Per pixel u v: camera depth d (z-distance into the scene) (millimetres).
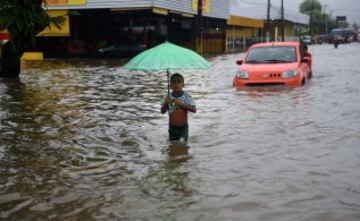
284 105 11430
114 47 37969
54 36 38938
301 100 12141
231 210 5023
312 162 6625
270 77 14766
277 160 6781
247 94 13453
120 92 14578
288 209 4996
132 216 4961
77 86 16391
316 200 5211
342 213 4844
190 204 5223
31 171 6590
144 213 5023
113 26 40625
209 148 7574
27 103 12555
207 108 11242
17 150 7707
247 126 9148
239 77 15070
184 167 6582
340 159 6727
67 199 5504
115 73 21375
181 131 8039
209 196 5441
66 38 39625
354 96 12719
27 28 16625
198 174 6250
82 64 28688
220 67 24547
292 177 6000
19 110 11438
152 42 41562
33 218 4992
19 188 5906
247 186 5727
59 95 14078
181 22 48375
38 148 7820
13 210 5215
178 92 8055
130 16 40875
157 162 6875
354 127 8812
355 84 15484
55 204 5367
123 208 5184
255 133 8531
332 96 12758
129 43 39344
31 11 16359
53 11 35125
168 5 37531
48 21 17141
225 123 9469
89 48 40000
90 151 7594
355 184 5680
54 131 9070
